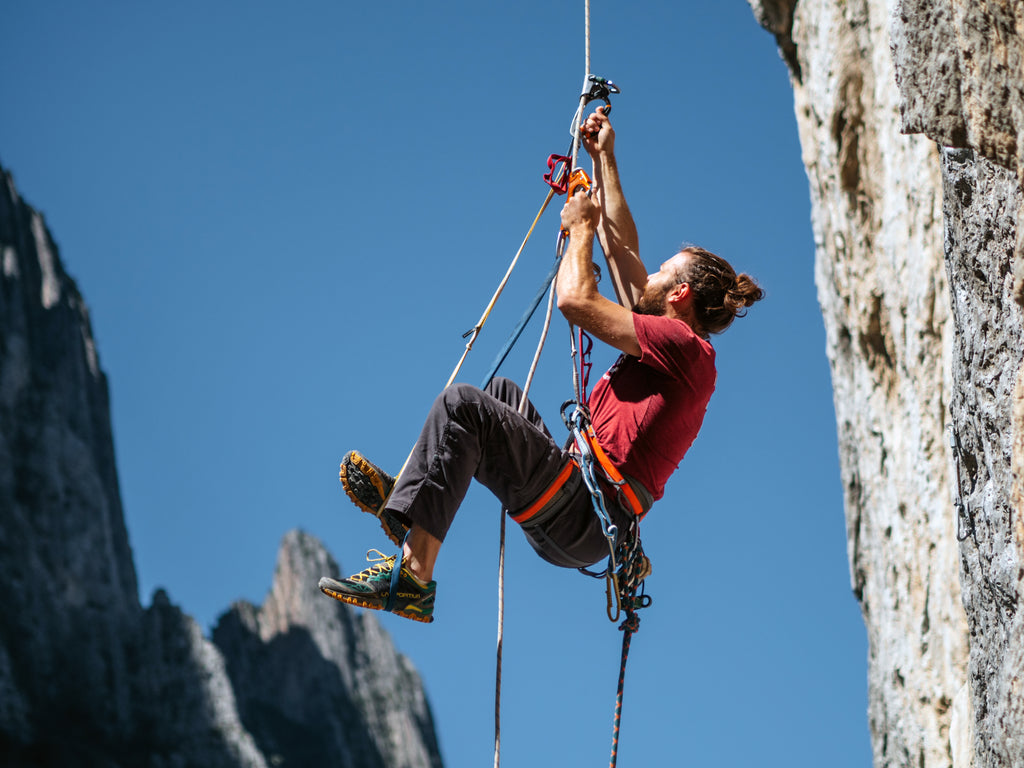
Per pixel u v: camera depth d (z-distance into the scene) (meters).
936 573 9.36
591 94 5.65
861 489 11.43
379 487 4.93
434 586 4.61
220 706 86.56
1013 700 4.12
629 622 4.97
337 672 129.62
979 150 3.85
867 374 10.91
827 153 10.95
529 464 4.65
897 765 10.15
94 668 80.44
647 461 4.83
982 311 4.18
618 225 5.38
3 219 109.31
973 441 4.48
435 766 129.50
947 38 3.83
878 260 10.45
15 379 93.25
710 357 4.84
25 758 67.12
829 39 10.92
